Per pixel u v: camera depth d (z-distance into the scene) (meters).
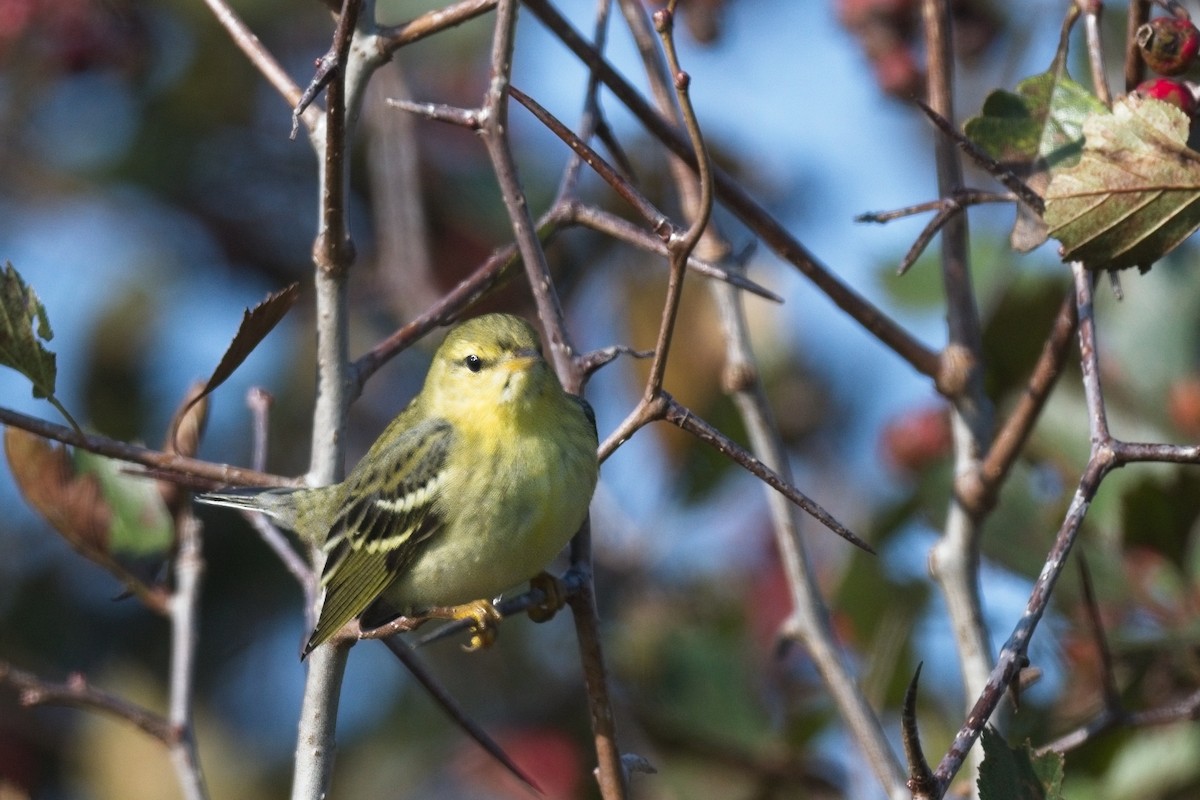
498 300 14.32
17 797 8.97
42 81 14.61
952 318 9.27
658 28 6.15
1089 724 8.53
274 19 14.97
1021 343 11.08
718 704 11.07
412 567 9.72
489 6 8.04
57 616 14.03
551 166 14.49
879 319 9.23
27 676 8.48
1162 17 7.82
